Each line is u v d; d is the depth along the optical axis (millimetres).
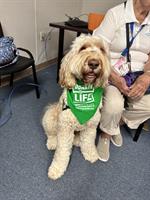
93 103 1309
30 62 2008
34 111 2070
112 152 1665
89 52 1180
